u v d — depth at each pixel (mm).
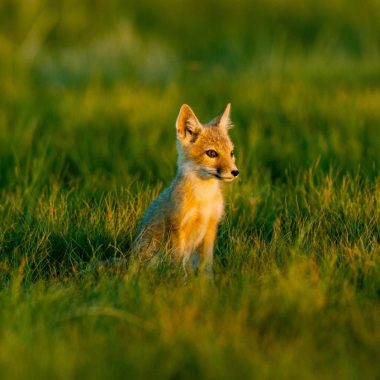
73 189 18172
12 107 27484
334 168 19297
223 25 47750
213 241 14875
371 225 14945
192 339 9523
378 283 11820
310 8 48250
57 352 9141
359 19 45719
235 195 17375
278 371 8703
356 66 34406
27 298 11188
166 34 47125
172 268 13250
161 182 18469
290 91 28172
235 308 10750
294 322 10250
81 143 22797
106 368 8891
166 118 25109
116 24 43875
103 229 15398
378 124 22719
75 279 13016
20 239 15305
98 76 32906
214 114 25734
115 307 10969
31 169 20672
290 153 20828
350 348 9586
